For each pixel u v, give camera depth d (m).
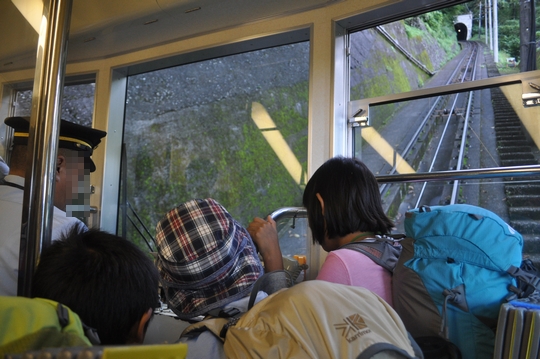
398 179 2.25
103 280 0.71
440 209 1.17
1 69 3.35
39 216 0.79
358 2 2.61
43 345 0.54
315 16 2.74
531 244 2.26
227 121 3.12
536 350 0.92
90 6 2.79
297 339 0.66
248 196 2.99
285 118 2.90
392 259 1.20
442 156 2.52
